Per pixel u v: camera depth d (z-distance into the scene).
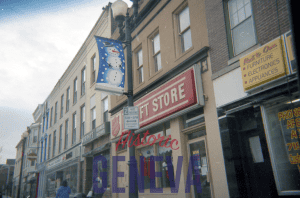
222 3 7.50
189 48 8.61
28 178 37.03
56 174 22.52
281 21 5.69
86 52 18.86
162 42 10.12
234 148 6.55
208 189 7.43
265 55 5.65
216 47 7.48
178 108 8.24
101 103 15.49
